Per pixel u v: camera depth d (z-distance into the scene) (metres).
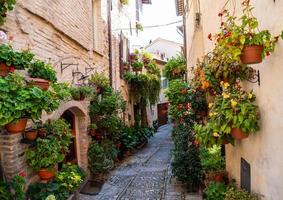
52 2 7.42
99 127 11.27
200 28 10.39
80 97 9.13
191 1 13.59
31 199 5.80
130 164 13.90
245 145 4.95
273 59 3.55
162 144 20.86
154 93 21.06
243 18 3.65
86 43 10.66
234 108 4.09
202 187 9.01
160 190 9.53
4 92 4.14
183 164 9.27
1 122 4.11
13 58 4.52
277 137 3.50
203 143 4.52
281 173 3.41
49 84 5.66
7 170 5.33
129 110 18.86
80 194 9.05
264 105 3.90
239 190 4.71
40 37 6.75
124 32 18.02
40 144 5.71
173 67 16.64
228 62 4.39
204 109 9.09
